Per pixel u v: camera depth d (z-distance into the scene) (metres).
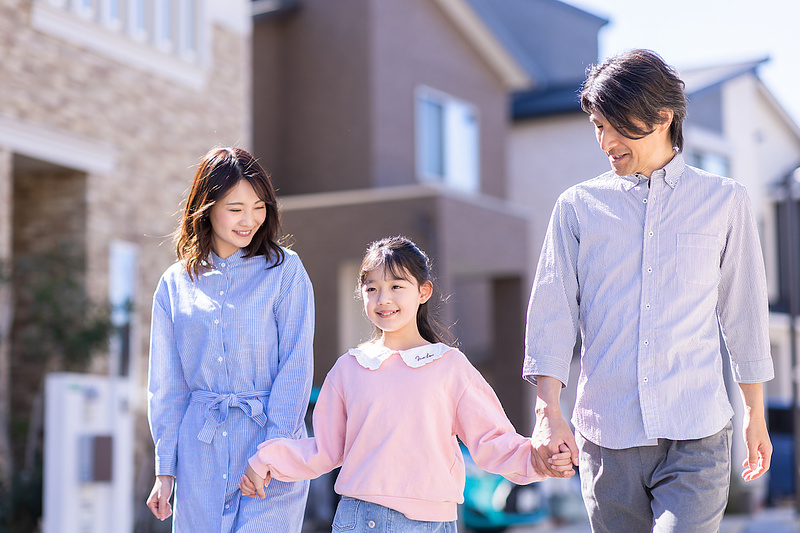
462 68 17.80
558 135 19.67
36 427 8.44
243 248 3.63
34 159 9.05
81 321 8.37
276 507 3.47
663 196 3.15
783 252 22.53
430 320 3.57
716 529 3.01
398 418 3.28
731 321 3.23
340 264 14.44
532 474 3.17
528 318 3.29
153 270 10.33
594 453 3.18
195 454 3.49
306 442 3.41
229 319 3.53
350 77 16.11
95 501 6.88
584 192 3.26
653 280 3.11
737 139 20.62
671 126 3.17
